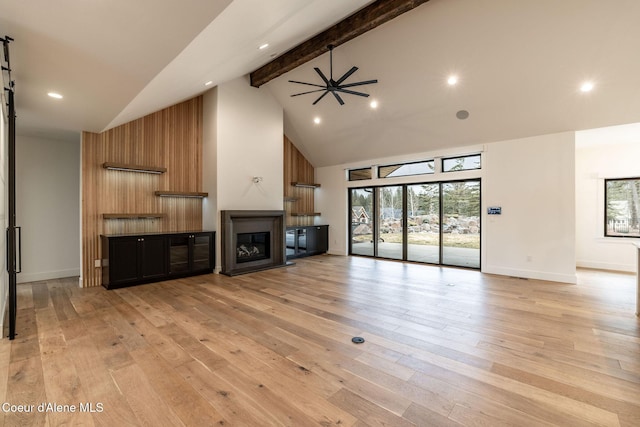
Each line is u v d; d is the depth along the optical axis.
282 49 4.87
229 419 1.82
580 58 4.16
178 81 3.96
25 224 5.29
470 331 3.13
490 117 5.49
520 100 5.01
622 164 6.30
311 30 4.42
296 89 6.62
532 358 2.57
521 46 4.31
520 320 3.44
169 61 2.55
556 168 5.27
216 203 5.98
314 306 3.96
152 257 5.18
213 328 3.21
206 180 6.28
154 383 2.20
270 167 6.86
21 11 1.83
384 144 7.17
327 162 8.73
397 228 7.66
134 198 5.53
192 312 3.72
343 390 2.12
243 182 6.35
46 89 3.18
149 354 2.63
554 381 2.22
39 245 5.44
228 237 5.91
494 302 4.11
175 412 1.88
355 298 4.31
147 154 5.68
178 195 5.93
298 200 8.70
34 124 4.60
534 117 5.19
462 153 6.36
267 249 6.79
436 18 4.39
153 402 1.98
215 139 6.00
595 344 2.82
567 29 3.93
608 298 4.29
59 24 2.00
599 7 3.61
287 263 6.98
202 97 6.39
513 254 5.71
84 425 1.77
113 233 5.29
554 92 4.71
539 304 4.02
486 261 6.02
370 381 2.23
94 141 5.12
